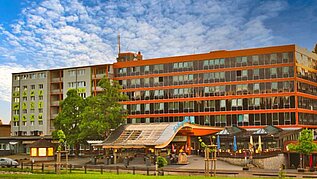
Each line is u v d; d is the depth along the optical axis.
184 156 72.94
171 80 120.62
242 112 109.81
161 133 79.81
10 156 109.75
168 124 83.56
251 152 70.75
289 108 104.56
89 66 130.62
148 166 69.50
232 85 112.00
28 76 141.00
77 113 93.06
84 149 114.12
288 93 104.94
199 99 115.81
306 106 109.75
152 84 123.25
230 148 100.50
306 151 66.69
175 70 120.44
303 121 107.25
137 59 136.38
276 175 51.97
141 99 124.31
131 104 125.44
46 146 88.38
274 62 107.50
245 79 110.44
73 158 93.19
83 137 85.69
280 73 106.50
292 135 94.25
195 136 98.62
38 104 137.88
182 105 118.12
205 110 114.88
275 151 74.44
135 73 126.19
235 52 112.12
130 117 124.94
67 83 134.12
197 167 67.44
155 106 122.00
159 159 53.91
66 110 93.25
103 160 80.62
